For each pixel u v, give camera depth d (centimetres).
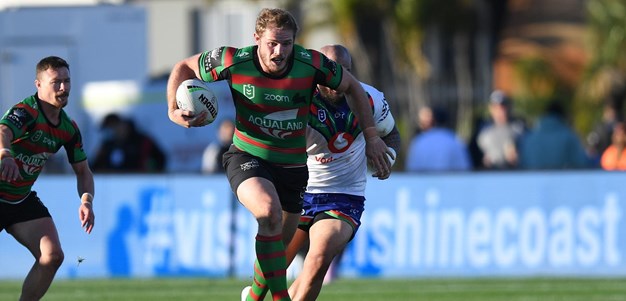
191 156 6756
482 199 4600
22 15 7031
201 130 6725
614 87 10762
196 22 11712
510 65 11738
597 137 6028
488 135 5375
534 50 11819
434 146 4950
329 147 2594
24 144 2667
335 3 11500
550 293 3791
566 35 11869
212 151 5278
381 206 4609
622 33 10850
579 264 4556
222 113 6638
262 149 2450
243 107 2420
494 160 5334
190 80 2431
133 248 4653
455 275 4575
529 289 3941
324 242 2541
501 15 11762
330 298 3622
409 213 4603
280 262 2395
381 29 11756
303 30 11669
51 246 2692
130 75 7038
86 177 2775
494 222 4591
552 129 5028
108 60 7050
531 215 4581
